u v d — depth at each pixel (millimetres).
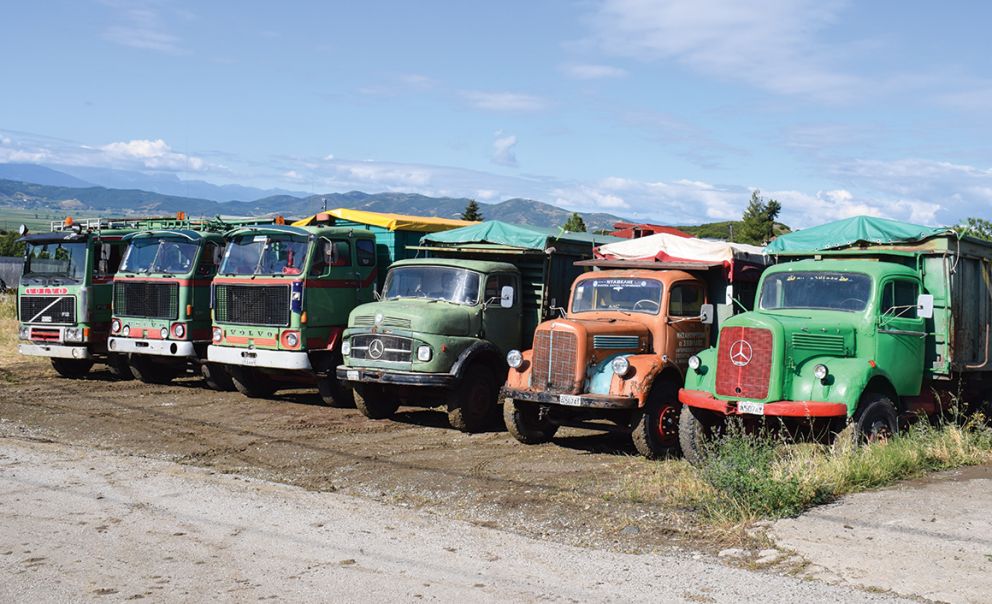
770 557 6273
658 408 10453
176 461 10023
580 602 5438
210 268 15812
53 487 8430
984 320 11336
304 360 13617
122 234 17406
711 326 11664
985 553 6156
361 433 12031
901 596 5449
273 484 8867
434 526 7332
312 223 16188
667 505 7805
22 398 14570
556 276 13320
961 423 11250
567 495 8344
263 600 5430
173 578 5828
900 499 7559
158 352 15617
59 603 5328
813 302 10258
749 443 8367
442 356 11930
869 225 10930
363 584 5762
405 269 13258
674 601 5449
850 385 9000
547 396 10430
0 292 38469
